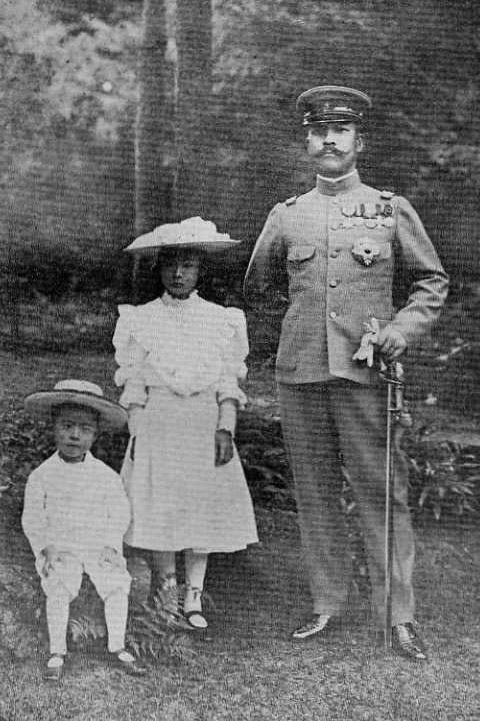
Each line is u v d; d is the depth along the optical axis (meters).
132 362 3.90
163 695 3.38
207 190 7.10
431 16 7.11
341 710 3.34
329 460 3.97
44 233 8.10
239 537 3.89
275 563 4.43
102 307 7.62
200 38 6.88
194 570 3.92
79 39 7.97
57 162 8.20
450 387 6.53
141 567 4.07
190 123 6.96
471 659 3.77
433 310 3.86
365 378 3.84
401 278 4.19
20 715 3.20
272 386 6.29
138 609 3.76
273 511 4.84
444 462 5.41
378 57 7.23
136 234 6.93
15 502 4.39
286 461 5.20
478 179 7.07
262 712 3.32
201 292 6.79
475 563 4.65
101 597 3.58
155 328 3.92
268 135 7.32
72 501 3.63
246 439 5.39
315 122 3.89
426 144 7.15
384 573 3.85
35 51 7.98
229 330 3.99
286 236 3.99
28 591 3.76
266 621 4.00
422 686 3.54
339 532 4.00
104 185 8.19
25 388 5.85
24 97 8.08
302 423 3.96
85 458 3.73
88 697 3.33
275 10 7.32
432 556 4.66
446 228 7.10
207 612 4.05
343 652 3.77
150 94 6.90
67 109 8.12
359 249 3.85
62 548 3.58
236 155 7.26
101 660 3.54
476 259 6.98
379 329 3.80
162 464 3.81
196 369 3.89
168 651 3.64
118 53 8.02
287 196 7.27
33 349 6.70
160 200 6.93
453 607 4.24
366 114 7.19
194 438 3.87
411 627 3.81
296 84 7.36
